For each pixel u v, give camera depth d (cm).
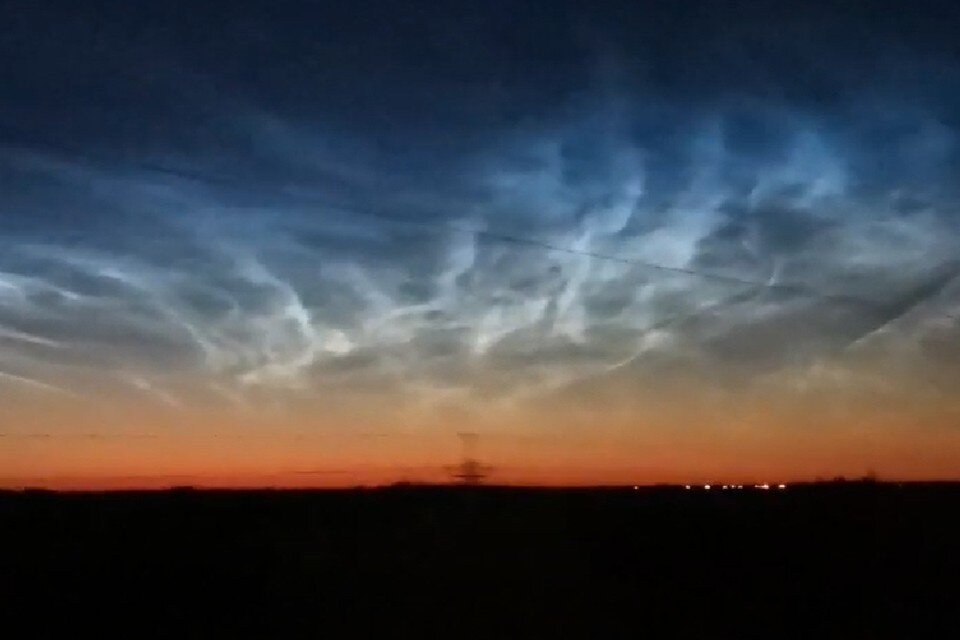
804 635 2355
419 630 2417
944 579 3020
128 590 2905
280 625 2483
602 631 2414
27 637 2352
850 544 3641
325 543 3591
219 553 3438
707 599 2816
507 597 2850
